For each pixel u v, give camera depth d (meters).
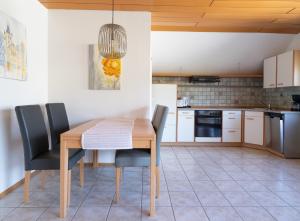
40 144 2.60
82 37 3.69
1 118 2.52
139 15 3.71
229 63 5.68
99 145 2.18
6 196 2.61
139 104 3.76
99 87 3.72
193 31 4.66
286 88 5.22
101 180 3.17
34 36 3.25
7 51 2.57
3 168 2.59
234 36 4.88
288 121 4.38
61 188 2.19
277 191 2.85
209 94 6.14
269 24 4.24
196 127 5.55
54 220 2.14
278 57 4.94
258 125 5.15
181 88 6.14
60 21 3.68
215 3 3.33
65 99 3.72
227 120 5.52
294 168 3.77
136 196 2.67
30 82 3.14
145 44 3.73
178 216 2.23
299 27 4.39
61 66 3.70
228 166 3.86
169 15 3.83
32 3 3.18
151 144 2.23
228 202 2.54
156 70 5.91
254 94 6.12
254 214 2.29
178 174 3.45
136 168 3.68
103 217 2.21
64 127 3.24
